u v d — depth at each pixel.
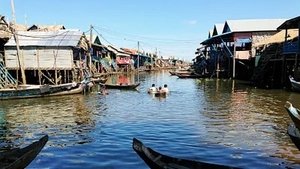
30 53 34.75
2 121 17.89
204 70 68.75
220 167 7.61
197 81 50.91
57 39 36.09
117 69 76.12
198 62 83.44
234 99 26.88
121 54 81.81
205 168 7.66
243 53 50.59
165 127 15.80
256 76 41.19
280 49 38.00
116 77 62.06
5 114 20.17
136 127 15.84
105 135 14.33
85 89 32.88
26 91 27.23
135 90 35.75
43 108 22.53
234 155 11.41
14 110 21.72
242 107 22.30
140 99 27.50
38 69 34.59
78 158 11.20
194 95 30.38
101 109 21.97
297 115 10.53
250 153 11.62
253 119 17.77
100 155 11.48
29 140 13.79
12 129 15.85
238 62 51.09
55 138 13.93
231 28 51.28
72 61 35.28
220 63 58.88
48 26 50.00
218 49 59.56
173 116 18.89
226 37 54.00
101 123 16.94
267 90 33.47
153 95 30.59
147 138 13.74
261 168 10.20
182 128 15.55
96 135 14.35
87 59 51.09
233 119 17.81
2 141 13.66
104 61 66.56
